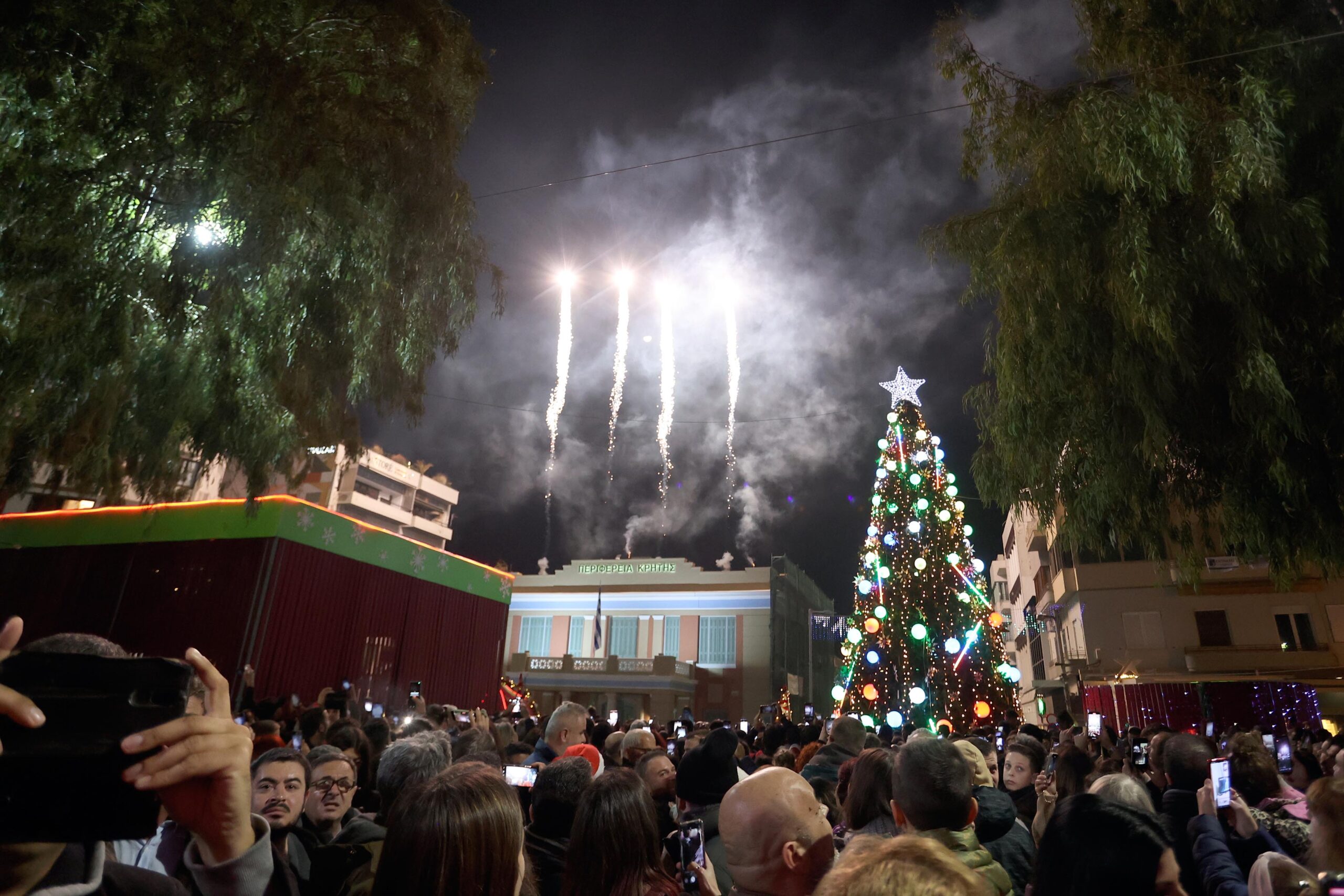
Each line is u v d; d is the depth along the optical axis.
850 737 6.45
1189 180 6.25
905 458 21.16
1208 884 3.39
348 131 7.95
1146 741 9.93
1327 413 6.55
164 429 7.56
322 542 23.05
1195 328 6.77
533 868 3.63
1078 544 7.78
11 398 6.23
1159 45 7.41
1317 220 6.05
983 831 3.82
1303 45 6.69
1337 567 6.81
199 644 20.88
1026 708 42.81
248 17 7.23
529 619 51.16
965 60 8.10
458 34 8.79
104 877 1.60
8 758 1.09
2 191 6.09
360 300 8.05
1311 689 24.06
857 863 1.25
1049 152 7.20
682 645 48.03
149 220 7.00
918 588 19.92
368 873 3.27
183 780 1.23
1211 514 7.41
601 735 9.95
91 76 6.58
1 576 24.33
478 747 6.13
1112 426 7.19
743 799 2.67
